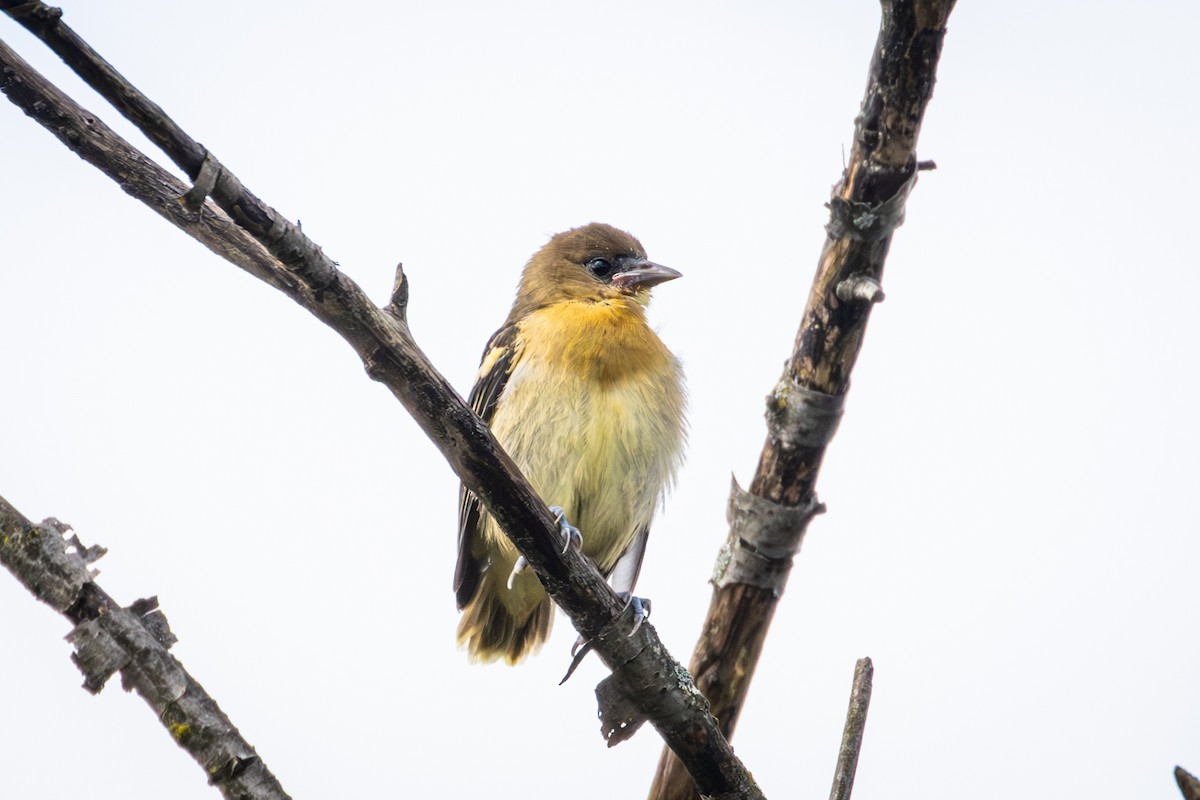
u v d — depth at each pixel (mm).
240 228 8594
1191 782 6434
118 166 8938
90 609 7344
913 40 9242
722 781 9734
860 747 8594
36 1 6910
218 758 7270
